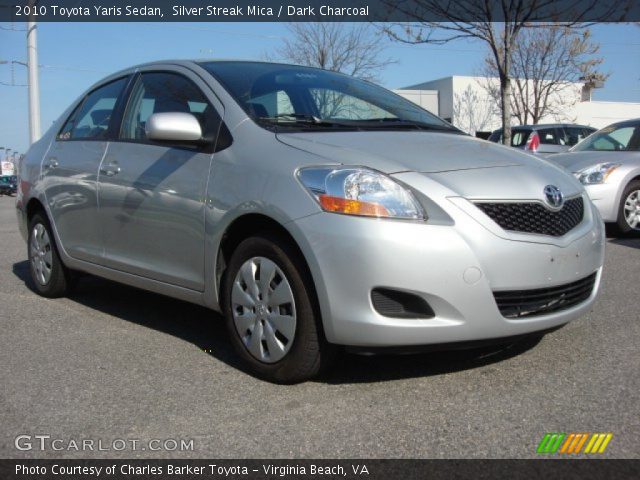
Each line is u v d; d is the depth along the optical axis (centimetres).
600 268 371
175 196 384
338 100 427
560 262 329
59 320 471
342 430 286
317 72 460
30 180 543
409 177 315
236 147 362
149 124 367
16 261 725
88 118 505
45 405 319
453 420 293
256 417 301
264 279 337
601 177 802
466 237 306
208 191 363
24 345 413
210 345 407
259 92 398
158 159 405
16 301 530
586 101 3653
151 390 335
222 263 366
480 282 306
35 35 2261
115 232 439
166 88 434
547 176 352
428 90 3584
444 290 301
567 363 359
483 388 327
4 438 286
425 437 278
